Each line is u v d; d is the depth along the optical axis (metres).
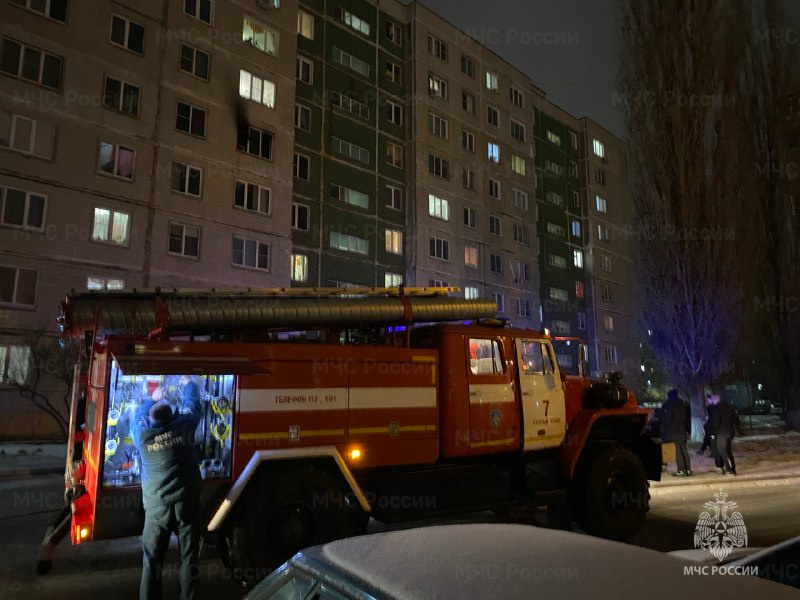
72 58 19.80
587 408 7.42
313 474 5.14
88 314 5.11
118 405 4.79
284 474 5.04
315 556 1.90
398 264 31.03
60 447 16.20
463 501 6.13
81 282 19.30
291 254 25.80
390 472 5.89
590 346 43.59
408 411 5.87
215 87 23.69
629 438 7.73
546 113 43.72
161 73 22.05
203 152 22.95
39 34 19.14
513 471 6.75
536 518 7.57
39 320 18.25
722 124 19.09
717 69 19.16
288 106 26.30
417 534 2.02
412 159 32.09
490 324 6.84
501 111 38.56
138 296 5.38
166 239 21.50
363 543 1.94
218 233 23.02
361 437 5.55
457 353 6.29
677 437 11.23
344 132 29.44
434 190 32.81
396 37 33.22
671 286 18.91
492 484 6.34
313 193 27.55
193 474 4.44
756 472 11.61
